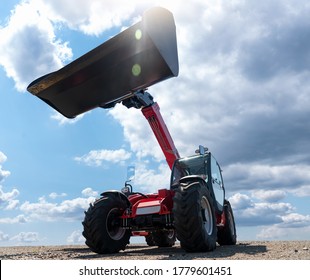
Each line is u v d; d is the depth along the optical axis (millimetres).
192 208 4172
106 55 4926
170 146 6336
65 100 5531
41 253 5391
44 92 5523
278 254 3713
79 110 5562
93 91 5293
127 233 5195
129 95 5285
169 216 4777
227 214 6609
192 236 4141
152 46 4594
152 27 4582
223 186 6707
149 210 4871
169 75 4781
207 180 5777
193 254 4125
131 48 4762
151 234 7184
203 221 4398
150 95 6305
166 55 4680
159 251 5250
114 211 5109
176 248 6148
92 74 5141
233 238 6621
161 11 4809
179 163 6125
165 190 4918
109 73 5066
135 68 4887
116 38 4762
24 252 5793
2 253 5629
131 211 5137
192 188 4348
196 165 6008
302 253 3660
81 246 8094
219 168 6734
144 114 6301
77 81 5270
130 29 4664
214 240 4547
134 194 5848
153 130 6355
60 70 5191
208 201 4695
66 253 5301
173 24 4988
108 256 4441
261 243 6480
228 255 3877
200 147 5668
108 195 5141
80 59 5031
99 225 4789
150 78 4867
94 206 4922
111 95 5242
